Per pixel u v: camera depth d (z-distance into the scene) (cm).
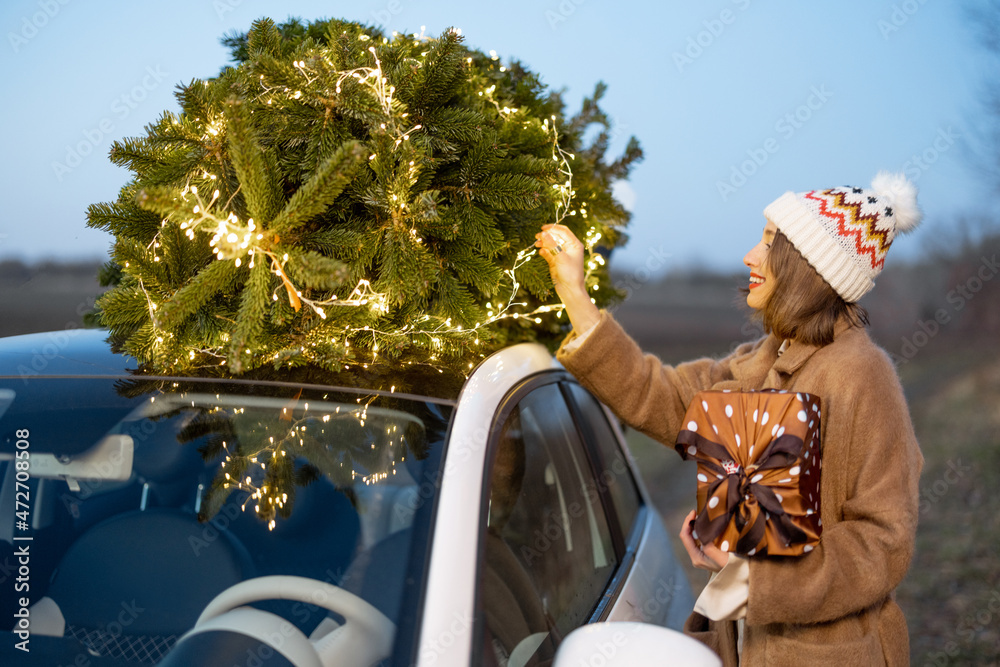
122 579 138
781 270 162
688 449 145
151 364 175
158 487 147
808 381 157
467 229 191
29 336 199
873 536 141
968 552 542
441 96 192
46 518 151
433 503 127
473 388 157
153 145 177
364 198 177
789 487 136
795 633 149
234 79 187
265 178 158
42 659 131
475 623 112
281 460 141
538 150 219
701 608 146
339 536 129
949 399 1070
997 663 398
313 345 171
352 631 115
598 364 186
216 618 125
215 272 160
